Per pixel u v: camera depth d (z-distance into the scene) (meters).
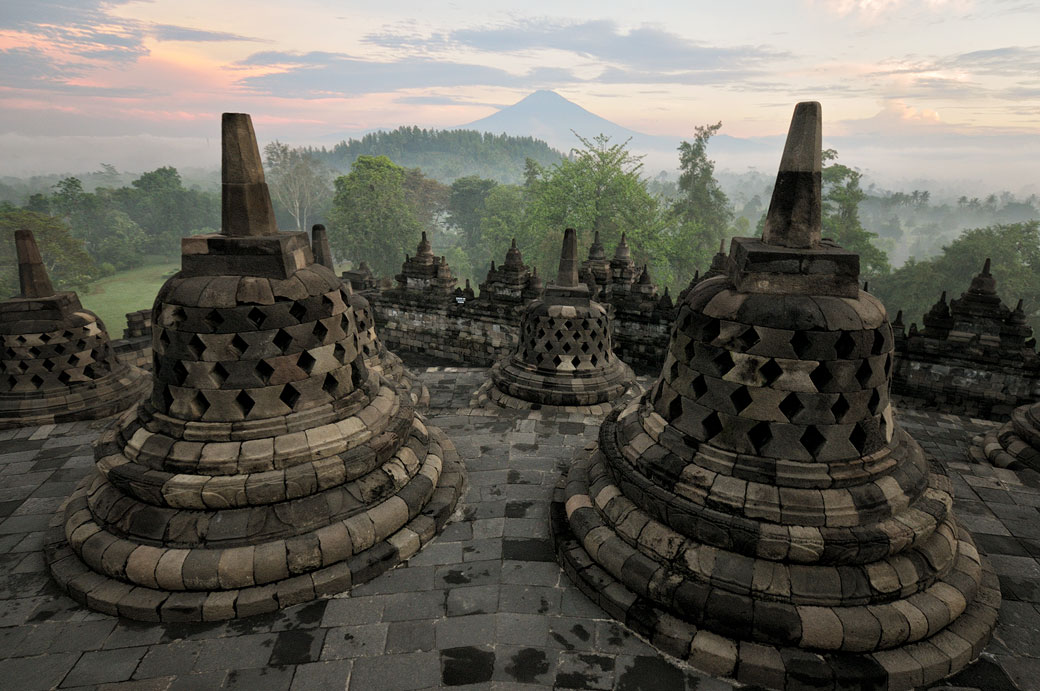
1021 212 196.88
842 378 5.33
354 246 70.56
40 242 63.22
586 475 7.35
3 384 11.18
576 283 13.61
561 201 55.91
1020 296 51.34
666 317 21.45
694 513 5.54
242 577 5.71
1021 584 6.30
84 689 4.89
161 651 5.29
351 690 4.91
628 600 5.62
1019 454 8.98
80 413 11.41
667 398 6.45
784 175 5.64
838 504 5.30
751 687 4.98
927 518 5.48
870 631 4.93
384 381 8.42
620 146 54.38
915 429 11.52
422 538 6.78
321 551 5.98
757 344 5.42
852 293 5.48
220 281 6.20
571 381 12.95
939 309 17.03
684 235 58.84
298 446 6.27
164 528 5.88
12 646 5.32
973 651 5.14
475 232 98.81
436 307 25.19
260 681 4.99
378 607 5.86
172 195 108.69
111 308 67.56
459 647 5.37
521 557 6.66
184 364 6.20
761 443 5.63
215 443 6.20
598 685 4.98
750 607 5.12
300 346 6.44
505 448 9.58
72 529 6.28
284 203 107.12
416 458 7.45
